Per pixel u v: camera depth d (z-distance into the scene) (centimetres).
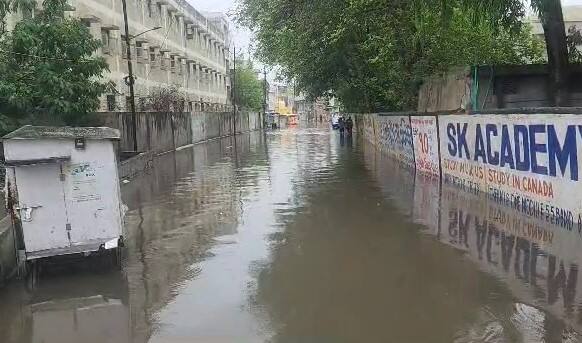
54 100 1529
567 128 772
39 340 506
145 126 2575
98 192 707
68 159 691
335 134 4944
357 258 714
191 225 970
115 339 497
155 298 598
